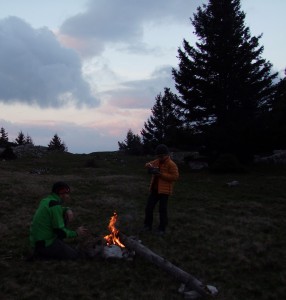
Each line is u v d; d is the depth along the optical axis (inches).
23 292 239.9
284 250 352.8
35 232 293.3
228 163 1058.1
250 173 1051.9
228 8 1316.4
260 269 301.4
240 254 330.0
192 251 339.6
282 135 1180.5
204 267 299.9
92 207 534.6
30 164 1275.8
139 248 300.5
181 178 965.2
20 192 619.8
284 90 1322.6
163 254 327.6
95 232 396.5
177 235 389.4
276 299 248.2
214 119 1342.3
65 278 262.1
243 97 1266.0
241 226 444.1
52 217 291.9
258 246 355.6
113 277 268.2
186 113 1348.4
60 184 305.4
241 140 1177.4
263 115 1209.4
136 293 246.5
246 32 1310.3
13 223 418.0
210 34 1290.6
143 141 2434.8
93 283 257.0
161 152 389.1
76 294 239.6
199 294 242.4
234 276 285.7
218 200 632.4
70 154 1700.3
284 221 481.4
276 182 868.0
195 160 1299.2
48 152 1712.6
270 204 613.9
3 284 249.3
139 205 567.2
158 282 264.5
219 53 1272.1
